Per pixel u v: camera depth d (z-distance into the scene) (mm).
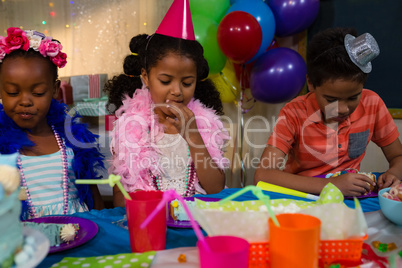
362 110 1382
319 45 1232
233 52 1960
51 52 1031
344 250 558
